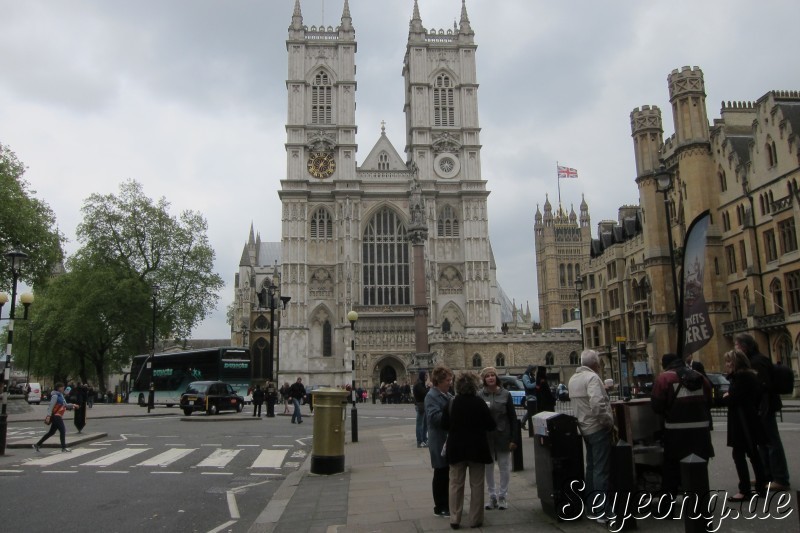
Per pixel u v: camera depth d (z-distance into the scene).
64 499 15.17
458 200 105.19
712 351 51.81
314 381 98.31
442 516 12.47
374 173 105.31
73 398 34.94
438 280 102.56
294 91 106.38
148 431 33.75
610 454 11.13
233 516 13.48
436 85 108.75
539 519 11.70
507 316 177.00
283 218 102.00
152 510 14.01
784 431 23.44
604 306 73.69
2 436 23.16
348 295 99.31
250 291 127.19
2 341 123.69
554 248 173.50
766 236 48.12
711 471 15.66
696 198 53.50
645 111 58.41
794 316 44.34
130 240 82.62
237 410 49.66
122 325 80.38
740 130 55.91
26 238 58.97
